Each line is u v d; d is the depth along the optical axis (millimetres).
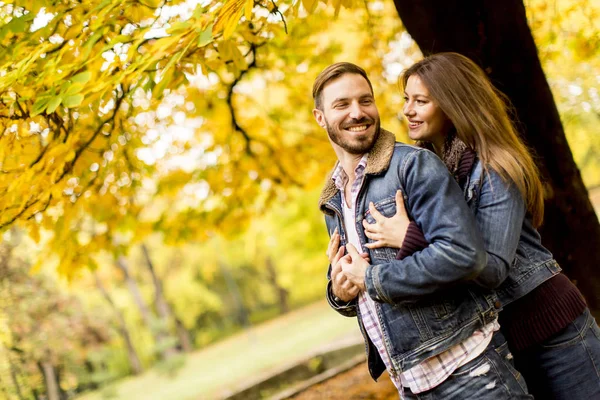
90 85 2812
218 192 5738
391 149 2207
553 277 2334
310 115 6059
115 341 23438
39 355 9266
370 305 2312
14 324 8586
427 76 2377
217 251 33031
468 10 3541
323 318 22578
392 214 2170
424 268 1991
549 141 3604
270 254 32594
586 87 6531
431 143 2633
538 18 5305
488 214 2168
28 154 3516
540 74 3594
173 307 36344
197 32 2615
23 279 8852
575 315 2295
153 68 2928
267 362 14445
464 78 2338
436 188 2045
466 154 2293
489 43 3531
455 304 2125
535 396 2395
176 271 35375
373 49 6098
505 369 2154
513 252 2141
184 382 19250
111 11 3029
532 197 2277
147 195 5551
